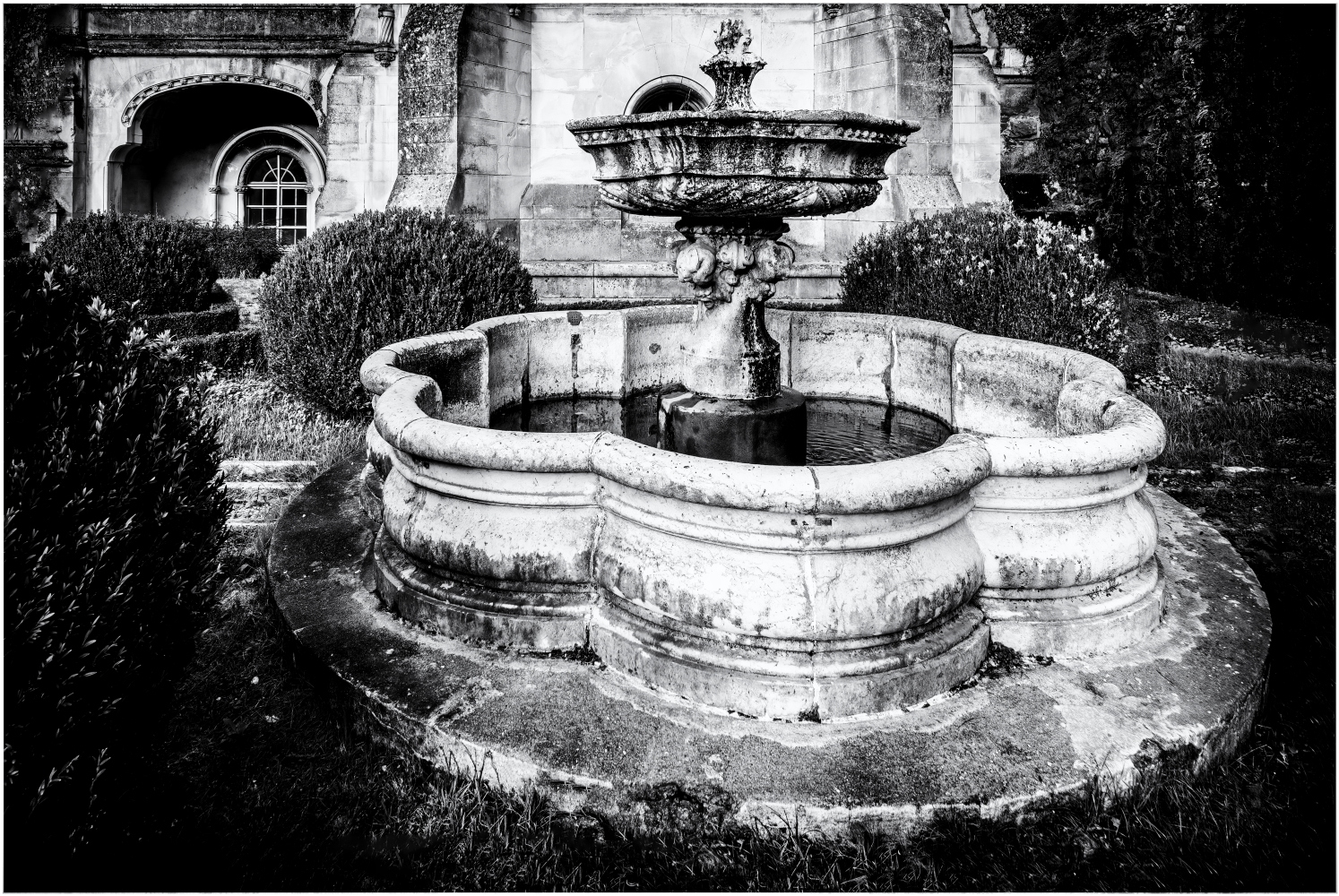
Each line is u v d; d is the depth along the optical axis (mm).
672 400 4445
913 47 10086
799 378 5906
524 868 2303
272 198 19375
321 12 17422
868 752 2506
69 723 2086
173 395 2740
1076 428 3850
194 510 2691
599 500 3043
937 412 5289
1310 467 5977
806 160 3539
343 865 2352
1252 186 11953
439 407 3928
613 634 2928
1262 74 11844
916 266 7543
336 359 6484
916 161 10328
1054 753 2510
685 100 11336
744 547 2654
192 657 2928
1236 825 2447
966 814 2332
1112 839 2357
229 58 17562
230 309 10406
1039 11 16188
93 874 2264
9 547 1996
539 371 5496
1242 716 2791
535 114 11312
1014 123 15523
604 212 11297
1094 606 3035
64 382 2316
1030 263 6977
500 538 3080
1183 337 10328
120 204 18078
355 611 3387
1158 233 13781
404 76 10289
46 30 17297
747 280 4199
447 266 6785
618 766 2459
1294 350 9508
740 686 2654
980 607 3053
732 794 2357
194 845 2414
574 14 11141
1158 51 14141
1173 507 4598
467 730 2607
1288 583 4047
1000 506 3025
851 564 2666
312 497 4746
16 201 17344
